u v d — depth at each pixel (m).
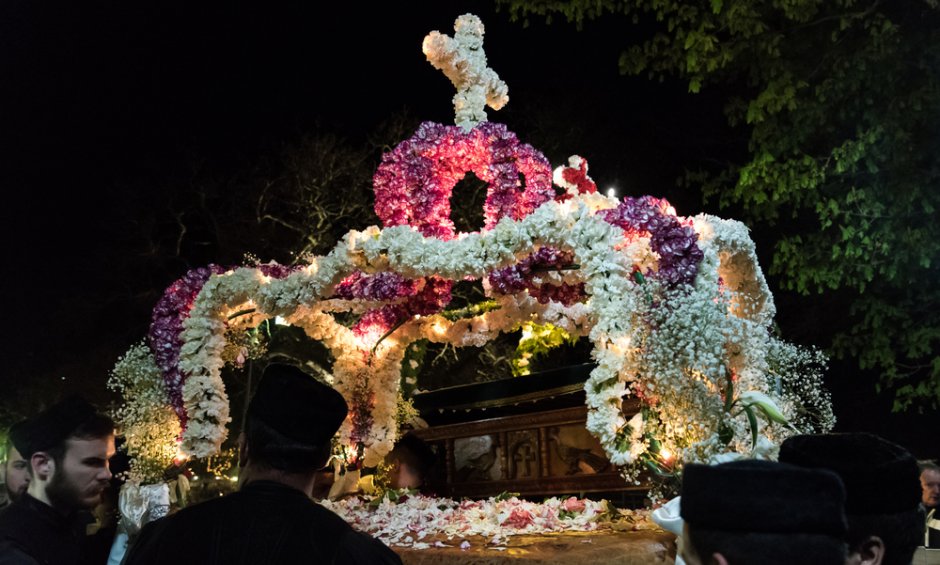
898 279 9.91
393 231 4.83
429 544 4.80
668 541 4.47
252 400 2.63
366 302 6.00
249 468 2.59
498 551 4.36
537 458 6.82
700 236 4.86
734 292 5.22
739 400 4.13
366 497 6.88
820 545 1.73
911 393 10.09
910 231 9.62
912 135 9.55
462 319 6.89
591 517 5.15
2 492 3.98
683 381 4.09
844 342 10.45
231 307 5.48
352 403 6.85
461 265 4.67
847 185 10.52
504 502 5.66
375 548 2.52
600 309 4.36
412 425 7.61
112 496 4.80
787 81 9.95
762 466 1.81
